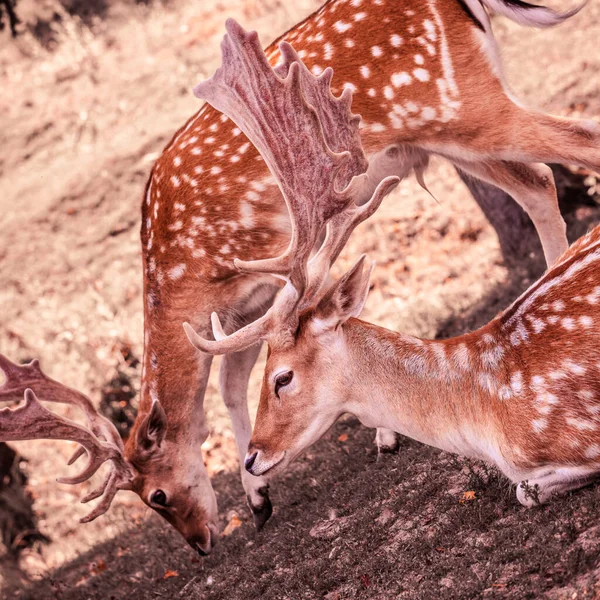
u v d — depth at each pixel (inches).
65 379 780.6
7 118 1093.8
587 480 291.4
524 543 274.4
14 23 1262.3
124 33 1170.6
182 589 416.5
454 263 678.5
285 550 369.1
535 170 406.3
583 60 755.4
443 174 737.0
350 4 394.6
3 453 768.9
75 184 933.2
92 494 412.2
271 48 414.9
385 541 326.0
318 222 317.7
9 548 716.0
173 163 414.3
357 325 323.3
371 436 455.5
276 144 312.8
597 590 233.9
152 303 420.5
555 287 306.2
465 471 342.6
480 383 308.0
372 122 383.9
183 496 430.6
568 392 289.3
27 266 886.4
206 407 699.4
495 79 384.2
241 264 311.3
